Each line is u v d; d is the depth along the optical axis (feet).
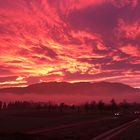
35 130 199.82
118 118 413.18
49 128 220.23
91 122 309.63
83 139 138.72
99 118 414.62
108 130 202.90
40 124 265.13
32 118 389.19
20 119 344.49
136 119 380.17
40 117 434.30
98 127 232.53
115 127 234.58
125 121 331.57
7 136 126.72
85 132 181.06
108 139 143.74
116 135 165.89
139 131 197.06
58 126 244.22
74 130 199.00
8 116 423.64
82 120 354.74
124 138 150.71
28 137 130.21
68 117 446.60
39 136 138.10
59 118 406.82
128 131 196.03
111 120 355.56
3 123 256.73
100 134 169.17
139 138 151.94
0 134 131.13
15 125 242.17
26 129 206.59
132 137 156.66
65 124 272.31
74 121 329.72
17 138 124.67
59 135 157.58
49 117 439.22
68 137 142.92
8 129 199.62
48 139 130.82
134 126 246.47
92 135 160.45
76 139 136.87
